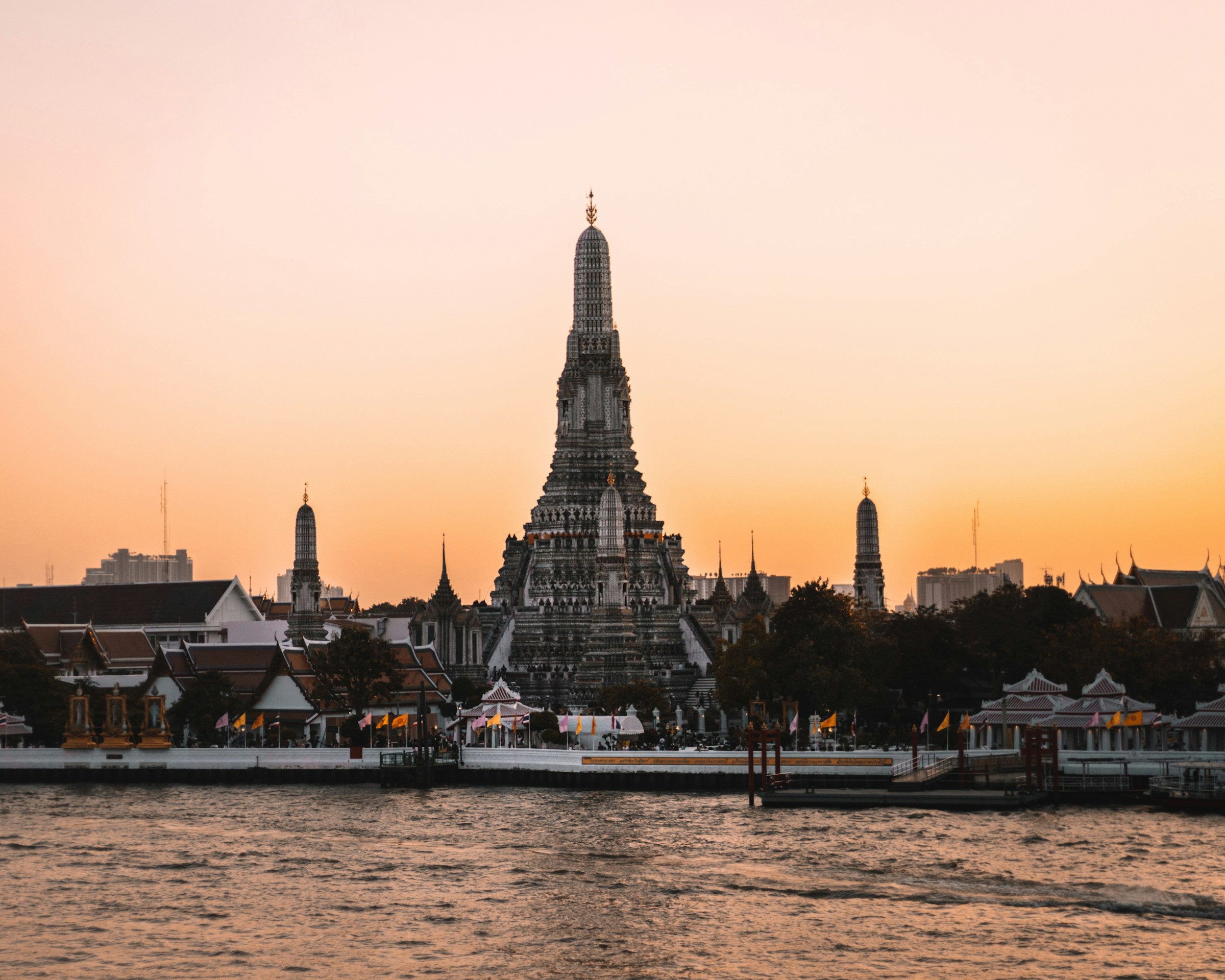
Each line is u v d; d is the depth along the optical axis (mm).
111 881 126562
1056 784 164875
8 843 144250
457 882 125062
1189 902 115250
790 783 172125
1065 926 109688
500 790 183250
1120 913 112812
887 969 101250
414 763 188250
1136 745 189750
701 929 110375
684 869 128250
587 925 111688
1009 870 126062
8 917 115250
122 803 173500
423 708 190625
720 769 180375
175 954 106125
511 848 138625
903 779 169500
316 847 140250
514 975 101562
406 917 114562
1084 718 184000
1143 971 100438
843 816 155750
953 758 176375
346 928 111875
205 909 117312
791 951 105062
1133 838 139500
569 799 173250
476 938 109312
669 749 191125
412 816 159250
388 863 132500
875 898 117438
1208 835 141375
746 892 120062
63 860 135375
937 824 148750
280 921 113938
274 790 186875
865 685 198750
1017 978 99438
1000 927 109625
